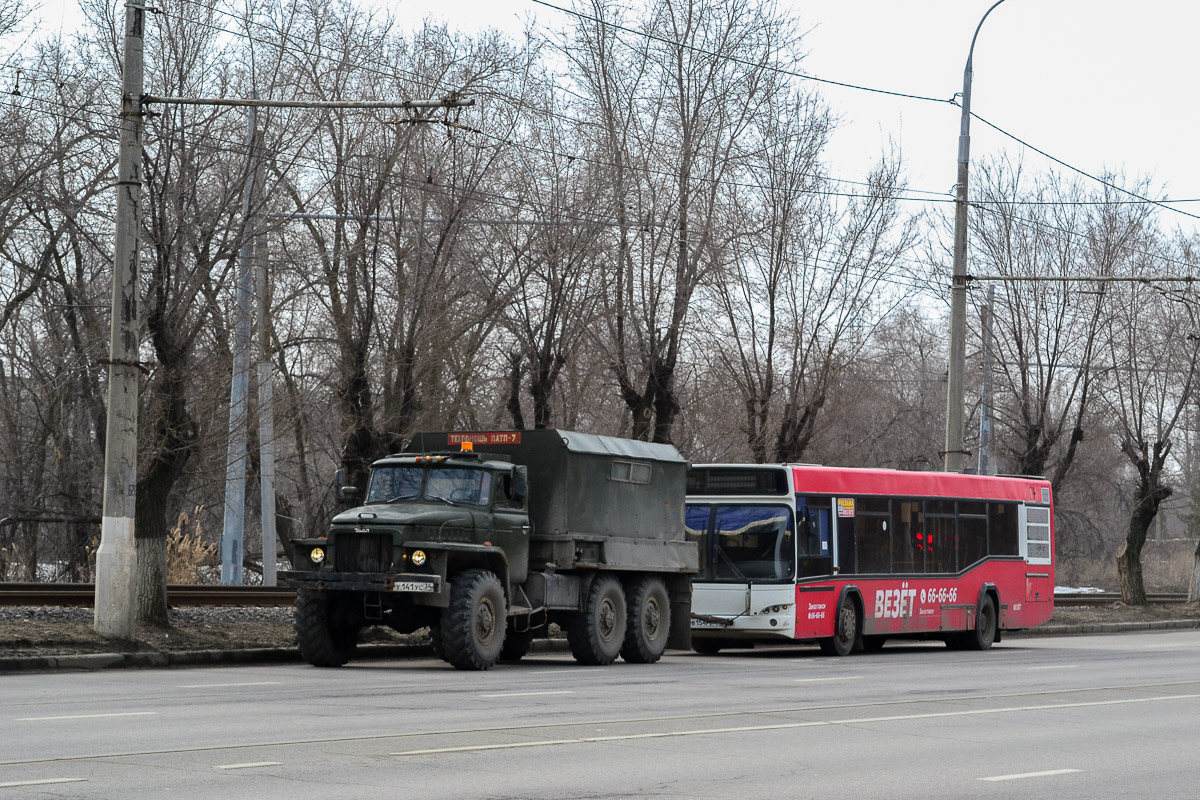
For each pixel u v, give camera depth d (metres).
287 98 33.44
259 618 34.59
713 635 35.22
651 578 32.28
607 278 39.44
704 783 14.09
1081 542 98.81
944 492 39.94
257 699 21.02
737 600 34.34
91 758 14.66
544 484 29.91
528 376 45.03
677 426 52.34
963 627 39.97
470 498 28.61
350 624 29.03
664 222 39.78
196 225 30.69
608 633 30.80
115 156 35.88
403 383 34.12
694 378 51.59
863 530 36.84
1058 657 36.19
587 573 30.52
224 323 34.59
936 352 86.06
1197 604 64.94
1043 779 15.09
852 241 45.16
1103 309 55.19
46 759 14.55
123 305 28.59
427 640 34.44
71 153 35.59
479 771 14.38
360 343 33.34
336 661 28.83
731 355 45.97
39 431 58.19
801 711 20.94
